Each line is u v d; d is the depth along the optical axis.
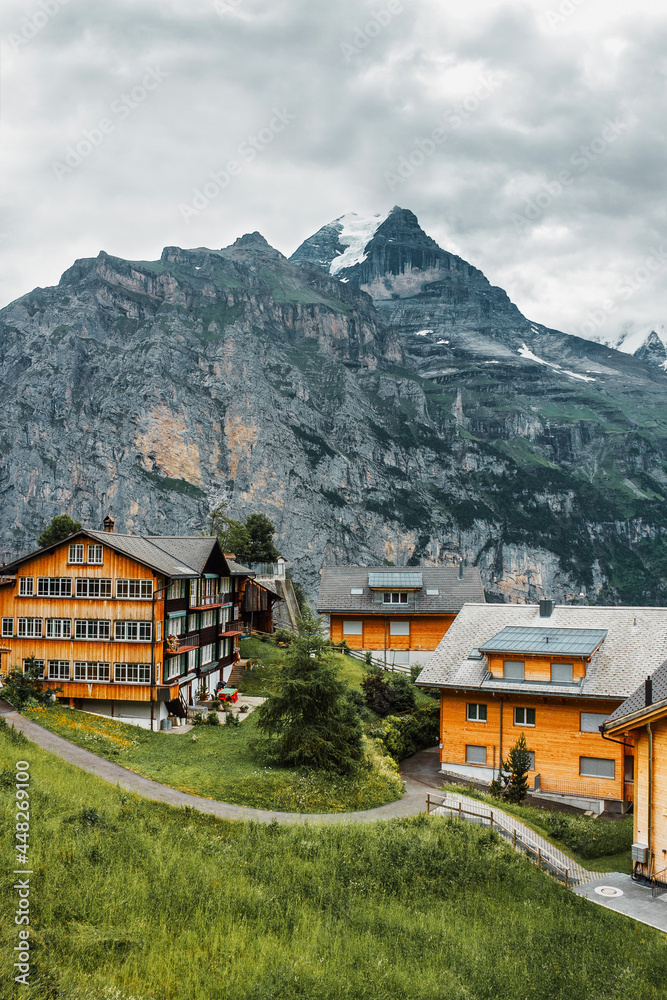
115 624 45.31
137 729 43.09
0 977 14.26
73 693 45.31
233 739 42.47
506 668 43.91
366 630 71.44
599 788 40.38
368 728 47.81
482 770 43.16
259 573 90.38
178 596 48.62
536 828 31.08
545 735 41.94
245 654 64.56
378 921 19.95
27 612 46.34
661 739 25.02
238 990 15.45
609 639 44.03
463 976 17.34
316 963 17.08
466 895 22.61
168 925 18.22
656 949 19.50
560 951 19.16
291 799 32.44
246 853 23.50
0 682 45.00
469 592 72.44
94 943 16.48
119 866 20.67
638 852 25.27
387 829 26.95
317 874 22.59
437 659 46.62
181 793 31.36
